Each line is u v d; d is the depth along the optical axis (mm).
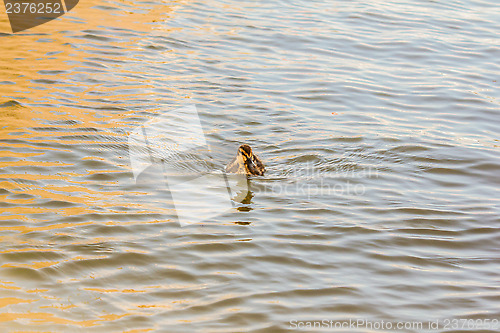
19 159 15023
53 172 14586
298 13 30062
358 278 11203
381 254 11992
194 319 9875
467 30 28500
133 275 11016
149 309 10102
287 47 25453
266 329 9680
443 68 23844
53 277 10805
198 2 30891
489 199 14398
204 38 25859
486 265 11750
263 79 21953
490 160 16359
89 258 11391
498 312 10289
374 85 21891
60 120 17391
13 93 19016
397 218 13383
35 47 23266
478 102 20656
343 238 12516
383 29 28188
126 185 14344
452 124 18891
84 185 14156
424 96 21062
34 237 11891
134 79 20984
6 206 12922
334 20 29219
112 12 28203
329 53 25000
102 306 10117
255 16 29250
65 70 21281
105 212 13031
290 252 11953
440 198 14383
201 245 12062
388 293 10773
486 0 33531
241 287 10789
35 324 9547
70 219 12648
